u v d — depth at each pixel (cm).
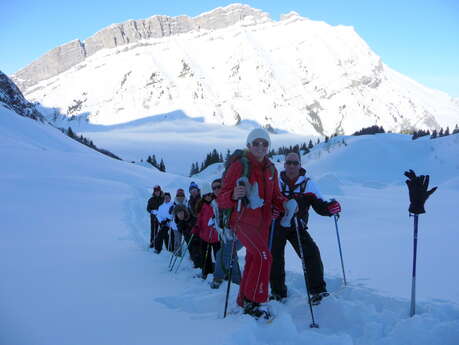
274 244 437
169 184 3625
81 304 412
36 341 311
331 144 11881
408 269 582
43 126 6719
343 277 521
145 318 366
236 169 363
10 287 481
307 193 442
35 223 1175
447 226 1117
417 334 309
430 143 10544
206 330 326
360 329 347
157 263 679
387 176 8738
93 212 1512
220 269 505
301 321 376
